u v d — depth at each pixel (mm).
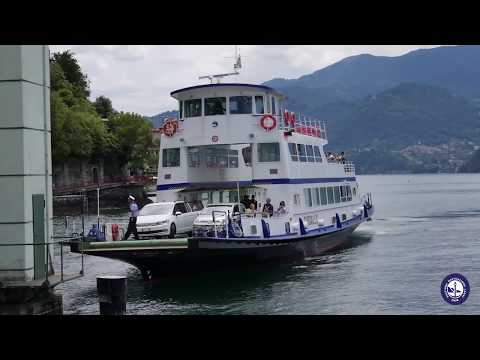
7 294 16875
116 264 34375
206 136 31188
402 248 39938
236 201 32938
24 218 17406
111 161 122125
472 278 28406
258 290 25359
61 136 96375
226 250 25859
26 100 17562
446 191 164625
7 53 17297
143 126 124438
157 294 24656
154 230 26266
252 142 31234
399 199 123375
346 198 42531
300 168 33594
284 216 30453
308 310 21953
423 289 25703
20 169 17375
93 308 22906
